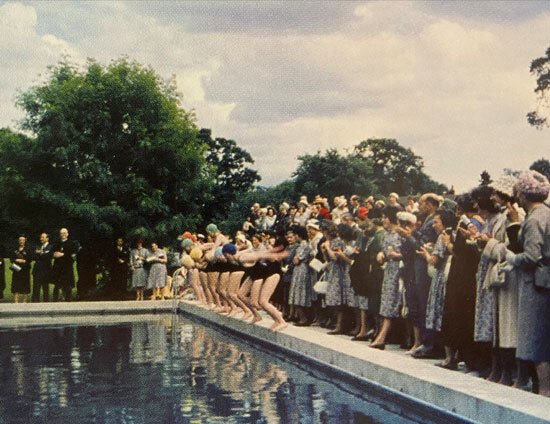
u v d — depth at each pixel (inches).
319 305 665.0
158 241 1261.1
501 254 362.0
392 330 541.6
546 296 327.6
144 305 988.6
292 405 362.3
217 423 325.1
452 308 409.1
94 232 1227.9
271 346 586.2
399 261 495.2
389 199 561.6
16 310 916.0
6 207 1241.4
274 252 615.2
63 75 1315.2
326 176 3415.4
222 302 786.8
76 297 1235.2
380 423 323.3
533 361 334.3
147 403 370.0
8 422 335.0
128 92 1279.5
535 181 335.6
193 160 1301.7
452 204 495.2
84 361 518.9
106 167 1258.0
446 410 332.5
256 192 3366.1
